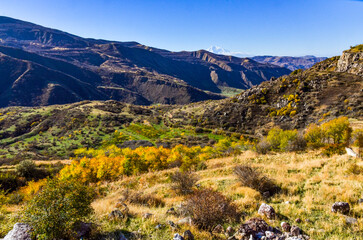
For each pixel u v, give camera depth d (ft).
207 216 22.00
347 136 95.91
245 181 36.01
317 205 25.07
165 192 43.60
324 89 409.90
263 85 570.46
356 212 22.22
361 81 382.42
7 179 148.36
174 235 17.60
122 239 18.13
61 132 578.25
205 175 57.52
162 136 511.81
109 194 51.98
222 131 470.39
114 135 539.70
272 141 137.90
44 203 17.30
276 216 22.86
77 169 133.90
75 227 18.40
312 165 45.19
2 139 552.41
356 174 34.86
